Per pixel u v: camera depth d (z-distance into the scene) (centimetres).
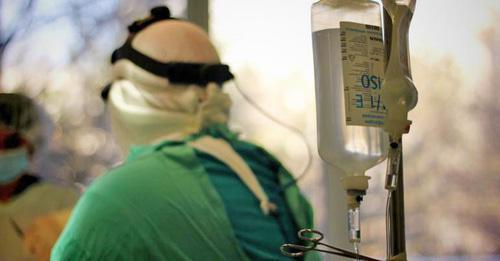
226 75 113
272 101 157
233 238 97
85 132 158
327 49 74
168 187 99
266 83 171
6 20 182
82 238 97
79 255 96
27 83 174
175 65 107
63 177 151
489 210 172
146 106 108
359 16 75
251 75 174
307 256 99
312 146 126
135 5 182
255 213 100
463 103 176
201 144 105
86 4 185
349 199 73
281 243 99
